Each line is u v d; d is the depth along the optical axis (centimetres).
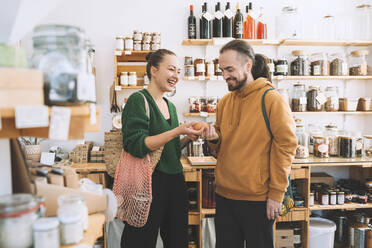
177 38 310
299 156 271
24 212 68
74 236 78
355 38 323
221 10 312
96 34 304
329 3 321
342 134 300
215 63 295
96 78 304
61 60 73
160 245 251
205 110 298
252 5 315
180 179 176
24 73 66
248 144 154
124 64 304
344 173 330
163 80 169
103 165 259
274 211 149
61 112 70
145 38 284
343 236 291
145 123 158
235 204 161
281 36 300
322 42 301
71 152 273
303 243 264
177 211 173
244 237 168
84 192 95
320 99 295
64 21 300
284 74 297
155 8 307
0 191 82
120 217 159
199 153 284
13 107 65
